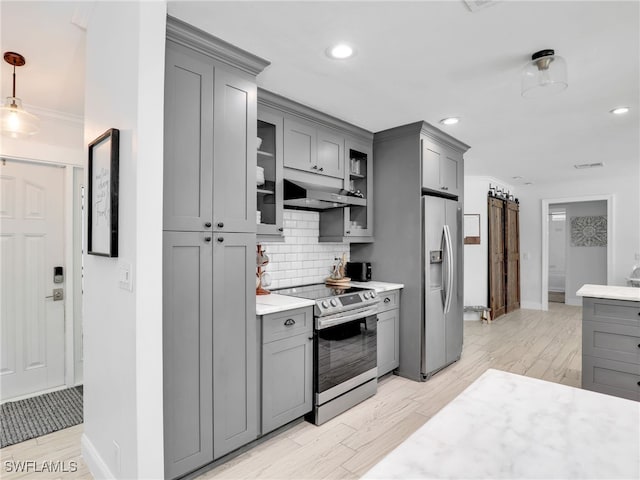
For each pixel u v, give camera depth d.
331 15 1.78
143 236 1.54
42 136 3.14
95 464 1.96
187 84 1.90
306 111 2.90
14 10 1.88
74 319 3.32
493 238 6.08
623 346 2.79
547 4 1.70
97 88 1.97
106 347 1.86
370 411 2.79
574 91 2.66
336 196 2.94
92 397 2.06
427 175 3.45
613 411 0.85
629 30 1.91
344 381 2.78
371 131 3.55
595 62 2.24
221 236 2.03
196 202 1.93
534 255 7.01
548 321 5.88
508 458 0.66
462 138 3.81
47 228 3.19
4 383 2.98
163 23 1.59
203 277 1.95
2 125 2.28
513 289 6.86
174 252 1.84
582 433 0.75
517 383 1.02
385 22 1.84
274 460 2.17
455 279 3.83
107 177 1.79
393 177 3.53
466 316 5.99
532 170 5.52
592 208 7.22
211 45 1.96
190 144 1.91
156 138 1.57
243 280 2.14
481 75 2.42
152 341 1.57
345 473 2.06
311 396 2.59
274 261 3.18
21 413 2.76
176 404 1.84
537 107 2.96
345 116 3.15
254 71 2.20
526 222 7.11
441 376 3.51
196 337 1.92
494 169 5.45
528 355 4.14
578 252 7.39
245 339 2.15
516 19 1.82
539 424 0.79
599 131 3.59
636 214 6.04
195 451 1.92
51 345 3.21
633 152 4.40
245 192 2.16
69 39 2.16
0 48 2.22
